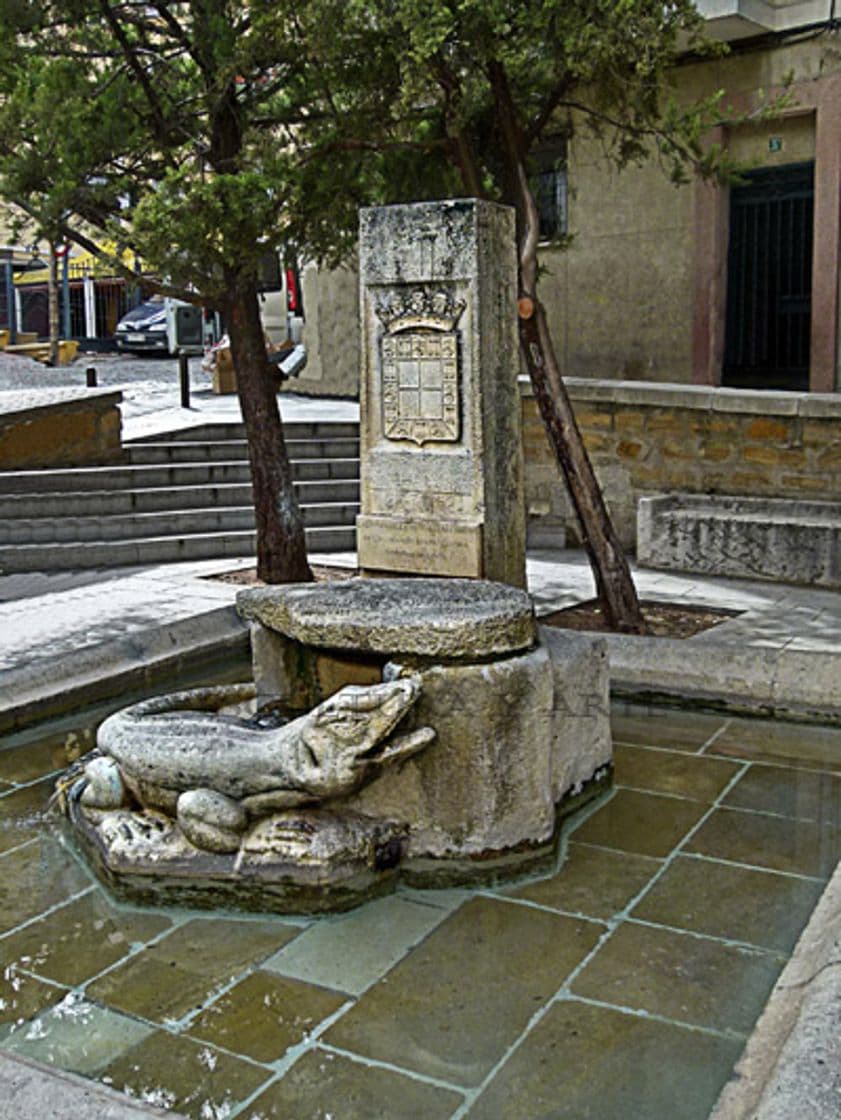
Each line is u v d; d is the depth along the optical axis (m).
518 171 6.94
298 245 7.99
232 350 8.44
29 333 27.19
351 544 10.02
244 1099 2.60
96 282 27.36
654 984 3.03
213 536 9.71
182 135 8.05
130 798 3.85
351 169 7.80
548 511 10.09
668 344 12.08
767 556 8.42
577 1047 2.77
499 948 3.24
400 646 3.64
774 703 5.26
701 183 11.54
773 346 11.88
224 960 3.21
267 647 4.24
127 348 23.92
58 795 4.37
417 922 3.40
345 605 3.91
